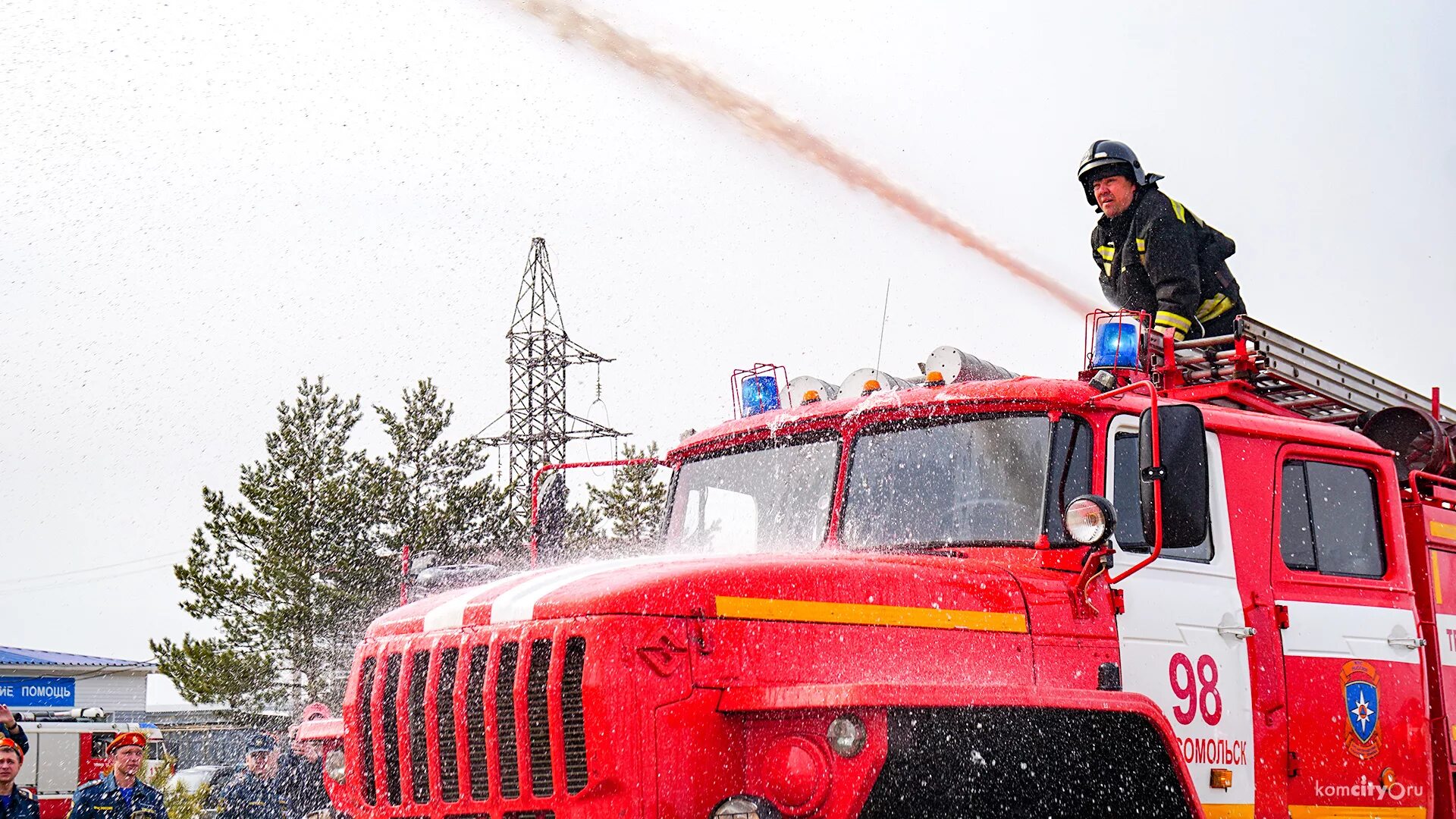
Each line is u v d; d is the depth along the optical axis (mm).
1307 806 5703
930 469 5516
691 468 6398
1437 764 6473
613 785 4312
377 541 23578
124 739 8203
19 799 7215
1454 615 6840
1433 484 7094
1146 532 4918
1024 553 5227
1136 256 8336
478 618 4824
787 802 4355
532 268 29438
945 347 6109
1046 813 4855
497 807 4551
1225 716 5477
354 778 5188
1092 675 5102
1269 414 6480
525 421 29312
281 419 23953
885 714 4359
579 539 19406
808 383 6547
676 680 4426
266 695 22906
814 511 5746
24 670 33562
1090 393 5340
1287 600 5863
